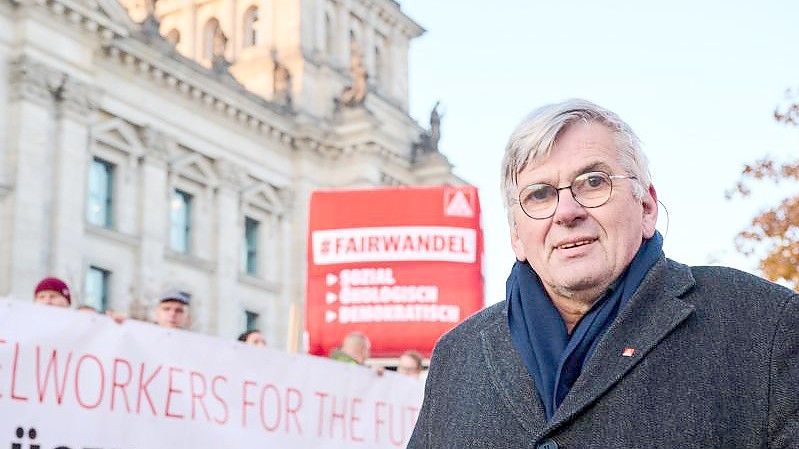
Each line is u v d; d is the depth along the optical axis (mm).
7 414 6301
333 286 12008
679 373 2637
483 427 2840
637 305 2744
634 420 2604
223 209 43562
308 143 47625
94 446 6719
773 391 2576
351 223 12062
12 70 34375
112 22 37438
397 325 11844
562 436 2666
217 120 43875
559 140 2832
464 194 12094
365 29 55781
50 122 35188
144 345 7125
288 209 47188
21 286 33188
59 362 6609
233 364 7758
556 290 2846
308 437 8328
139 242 39094
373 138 47781
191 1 55500
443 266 11945
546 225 2814
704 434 2549
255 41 53562
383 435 9055
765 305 2688
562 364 2756
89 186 37812
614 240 2785
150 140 40062
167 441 7176
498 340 2998
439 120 52469
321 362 8562
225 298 42938
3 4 34406
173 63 40719
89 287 37219
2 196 33562
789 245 22391
